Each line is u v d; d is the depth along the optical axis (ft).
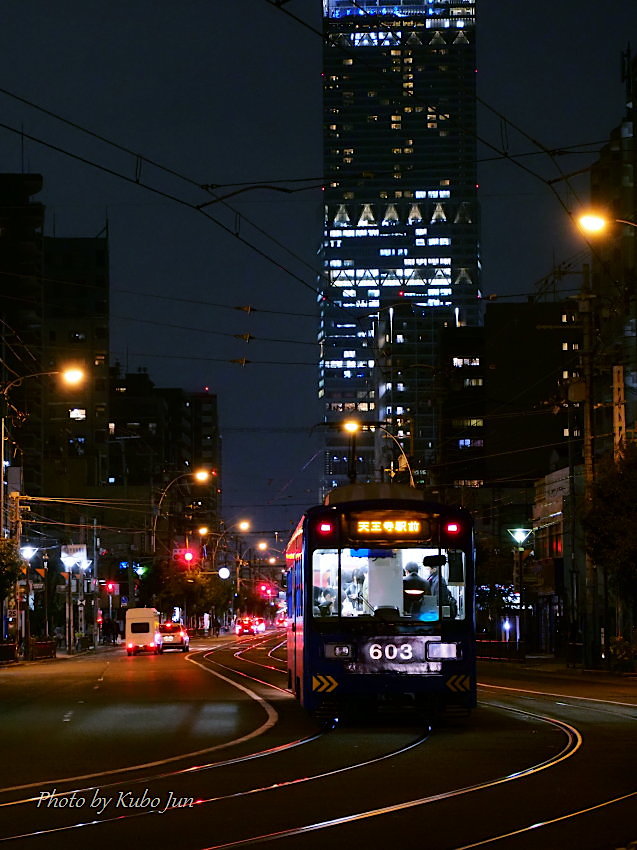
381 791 46.11
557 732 68.69
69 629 257.96
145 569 357.61
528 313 410.52
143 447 594.24
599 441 251.80
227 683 125.80
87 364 522.06
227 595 447.42
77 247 534.37
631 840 35.88
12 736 69.56
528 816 40.22
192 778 50.14
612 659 151.12
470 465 430.20
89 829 38.63
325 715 71.82
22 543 268.00
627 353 231.91
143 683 127.54
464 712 72.74
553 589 231.91
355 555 72.59
